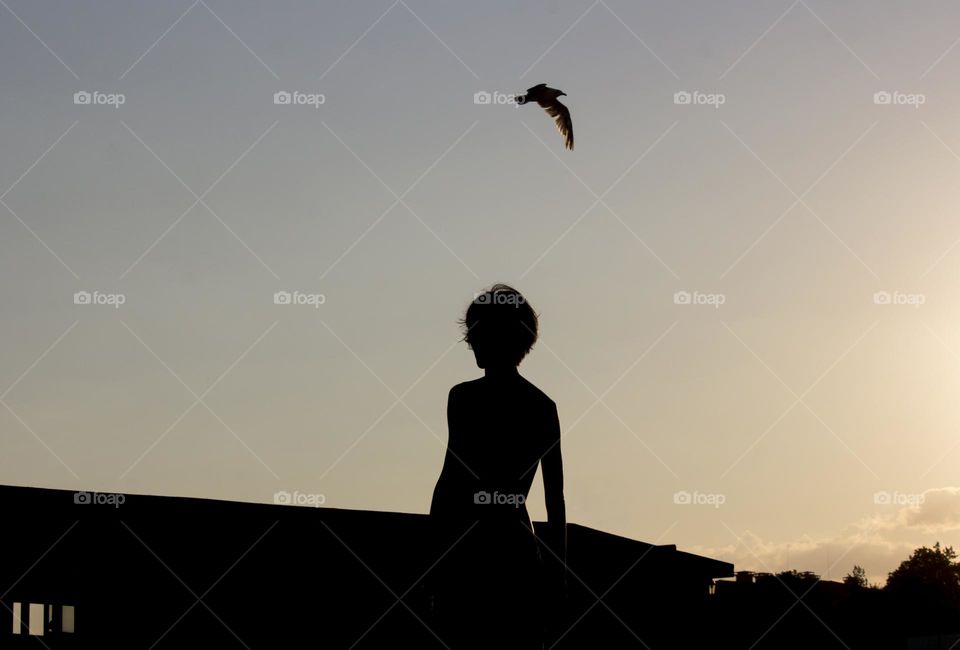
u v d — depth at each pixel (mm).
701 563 18578
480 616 3461
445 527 3607
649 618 17484
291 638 11945
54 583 10758
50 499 11047
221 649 11445
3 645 10508
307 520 12742
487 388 3738
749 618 22250
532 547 3574
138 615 11016
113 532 11133
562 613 3719
